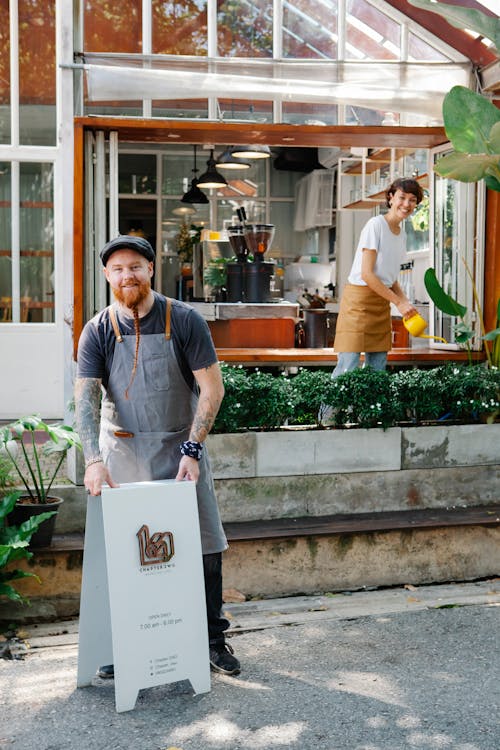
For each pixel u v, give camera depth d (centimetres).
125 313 316
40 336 611
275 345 711
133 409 320
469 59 593
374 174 937
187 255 1121
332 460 459
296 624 391
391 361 620
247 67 572
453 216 647
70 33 543
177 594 309
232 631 381
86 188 556
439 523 442
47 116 605
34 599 401
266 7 575
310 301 827
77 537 421
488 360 580
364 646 364
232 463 445
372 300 525
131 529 302
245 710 302
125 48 560
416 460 473
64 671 340
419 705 306
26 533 375
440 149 639
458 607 411
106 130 556
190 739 281
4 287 610
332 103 580
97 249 558
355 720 294
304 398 461
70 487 434
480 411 491
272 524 441
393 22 586
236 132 571
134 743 279
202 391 320
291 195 1236
